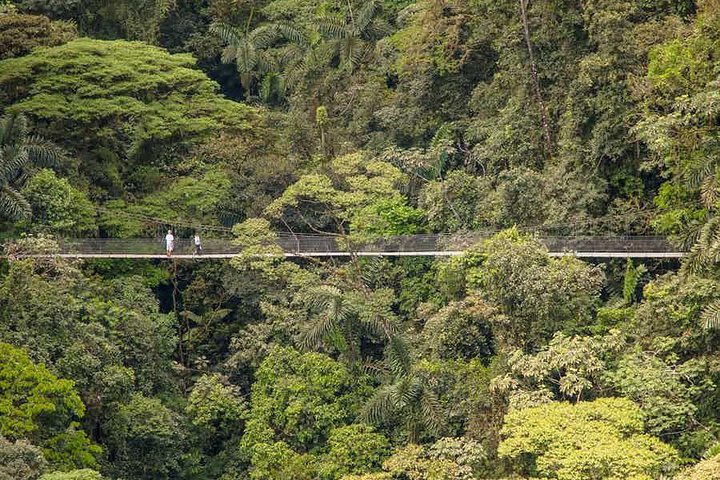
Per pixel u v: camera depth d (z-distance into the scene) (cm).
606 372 13925
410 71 18162
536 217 16262
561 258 15288
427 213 16938
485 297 15012
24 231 16450
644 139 15575
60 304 14925
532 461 13538
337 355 16200
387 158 17788
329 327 15262
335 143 18600
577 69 16862
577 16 16850
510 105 17225
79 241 16838
